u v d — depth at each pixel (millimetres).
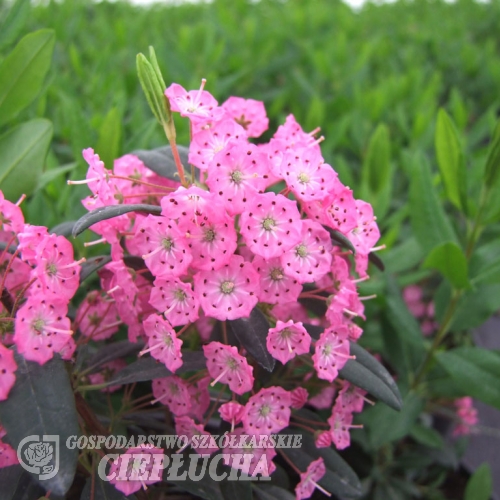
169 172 133
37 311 104
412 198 185
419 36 437
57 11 365
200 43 359
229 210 111
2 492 121
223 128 124
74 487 148
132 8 451
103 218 106
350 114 296
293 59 364
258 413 118
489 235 234
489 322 336
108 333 144
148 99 118
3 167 154
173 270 110
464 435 229
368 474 198
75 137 175
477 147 346
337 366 121
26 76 157
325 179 118
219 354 114
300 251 115
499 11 518
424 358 194
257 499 139
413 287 264
